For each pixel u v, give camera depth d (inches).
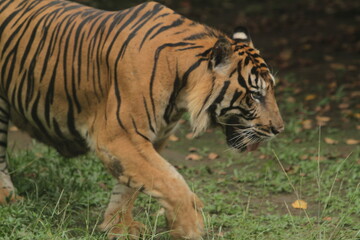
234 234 388.8
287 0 1342.3
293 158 559.8
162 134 368.2
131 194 384.2
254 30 1124.5
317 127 653.9
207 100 342.0
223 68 341.7
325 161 545.6
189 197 336.5
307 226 400.5
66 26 374.9
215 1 1311.5
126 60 344.8
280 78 835.4
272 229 400.2
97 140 356.5
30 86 382.9
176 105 355.6
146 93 341.7
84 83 364.8
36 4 395.9
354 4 1289.4
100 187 470.6
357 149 574.2
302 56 956.0
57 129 384.2
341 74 849.5
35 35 382.9
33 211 398.6
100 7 1098.1
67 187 453.7
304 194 479.2
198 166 547.8
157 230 399.5
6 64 392.5
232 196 470.0
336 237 381.7
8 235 358.9
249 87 345.1
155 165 340.8
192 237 333.7
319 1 1333.7
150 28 350.6
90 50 362.9
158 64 343.3
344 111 693.9
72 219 407.8
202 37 351.9
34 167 487.5
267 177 515.8
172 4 1266.0
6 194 410.3
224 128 365.4
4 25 396.2
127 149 343.3
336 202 446.9
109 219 385.1
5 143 420.8
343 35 1079.6
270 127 350.6
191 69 343.3
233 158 572.4
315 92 775.1
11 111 416.2
